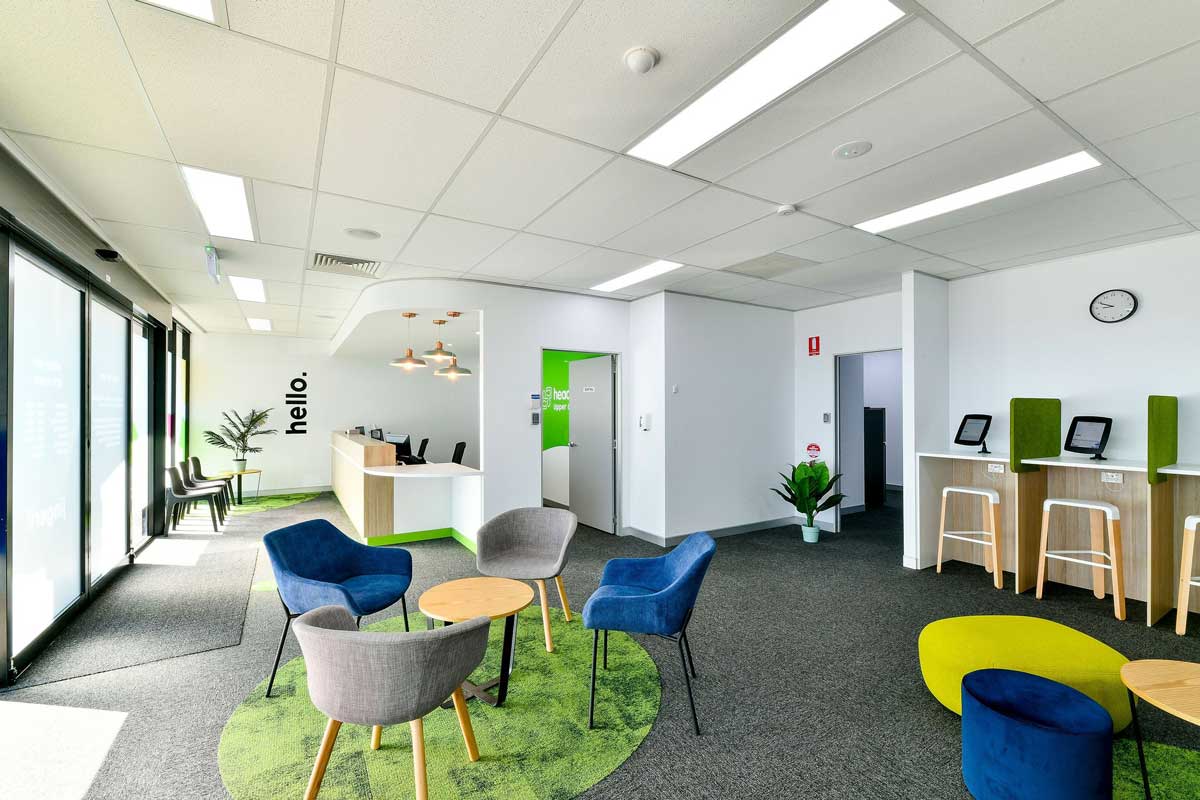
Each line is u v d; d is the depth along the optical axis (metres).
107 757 2.08
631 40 1.75
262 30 1.68
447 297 4.99
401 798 1.88
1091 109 2.16
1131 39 1.74
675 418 5.59
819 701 2.51
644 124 2.28
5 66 1.84
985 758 1.83
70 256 3.23
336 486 8.36
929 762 2.08
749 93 2.06
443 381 10.07
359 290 5.38
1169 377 3.76
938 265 4.49
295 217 3.34
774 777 1.99
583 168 2.69
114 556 4.45
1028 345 4.46
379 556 3.04
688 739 2.22
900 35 1.73
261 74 1.91
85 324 3.65
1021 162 2.62
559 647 3.09
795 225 3.53
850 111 2.18
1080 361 4.18
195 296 5.63
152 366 5.81
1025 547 4.03
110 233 3.63
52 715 2.37
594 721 2.34
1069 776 1.67
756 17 1.65
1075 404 4.20
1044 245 3.93
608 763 2.07
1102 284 4.07
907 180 2.83
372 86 1.99
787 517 6.49
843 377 7.04
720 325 5.94
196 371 8.32
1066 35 1.72
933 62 1.87
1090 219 3.40
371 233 3.65
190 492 6.04
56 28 1.65
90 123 2.23
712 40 1.75
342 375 9.29
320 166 2.65
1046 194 3.01
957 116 2.21
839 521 6.04
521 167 2.67
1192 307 3.67
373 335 6.76
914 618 3.54
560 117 2.22
